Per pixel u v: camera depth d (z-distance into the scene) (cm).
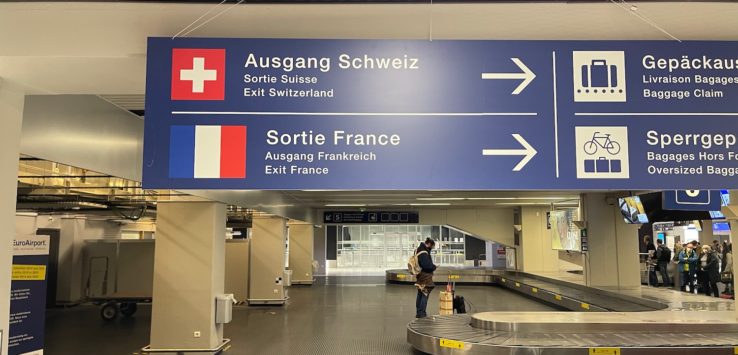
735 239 733
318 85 271
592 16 308
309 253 2241
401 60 273
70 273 1524
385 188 264
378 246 3331
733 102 271
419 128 269
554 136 269
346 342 943
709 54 273
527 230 2208
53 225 1509
